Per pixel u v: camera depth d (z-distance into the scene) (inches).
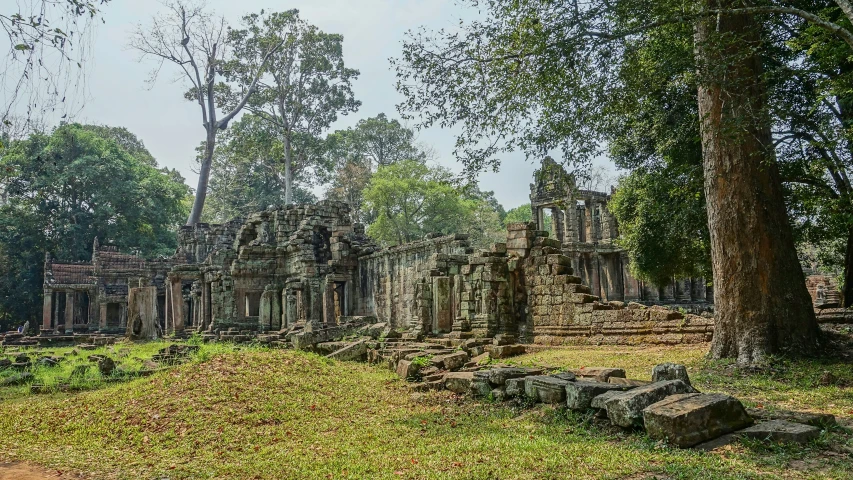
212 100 2354.8
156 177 2618.1
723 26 557.0
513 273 893.8
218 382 488.1
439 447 326.6
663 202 937.5
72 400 518.9
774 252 539.2
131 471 314.2
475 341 796.6
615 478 250.7
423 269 1358.3
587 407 363.6
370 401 483.2
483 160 639.8
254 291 1680.6
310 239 1706.4
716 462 261.0
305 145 2439.7
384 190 2281.0
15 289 2324.1
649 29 624.7
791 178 727.1
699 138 718.5
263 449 348.5
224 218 3198.8
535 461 281.6
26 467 326.0
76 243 2372.0
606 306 792.9
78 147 2402.8
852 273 774.5
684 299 2119.8
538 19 573.3
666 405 304.7
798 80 681.0
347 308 1691.7
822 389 428.8
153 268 2213.3
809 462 258.8
